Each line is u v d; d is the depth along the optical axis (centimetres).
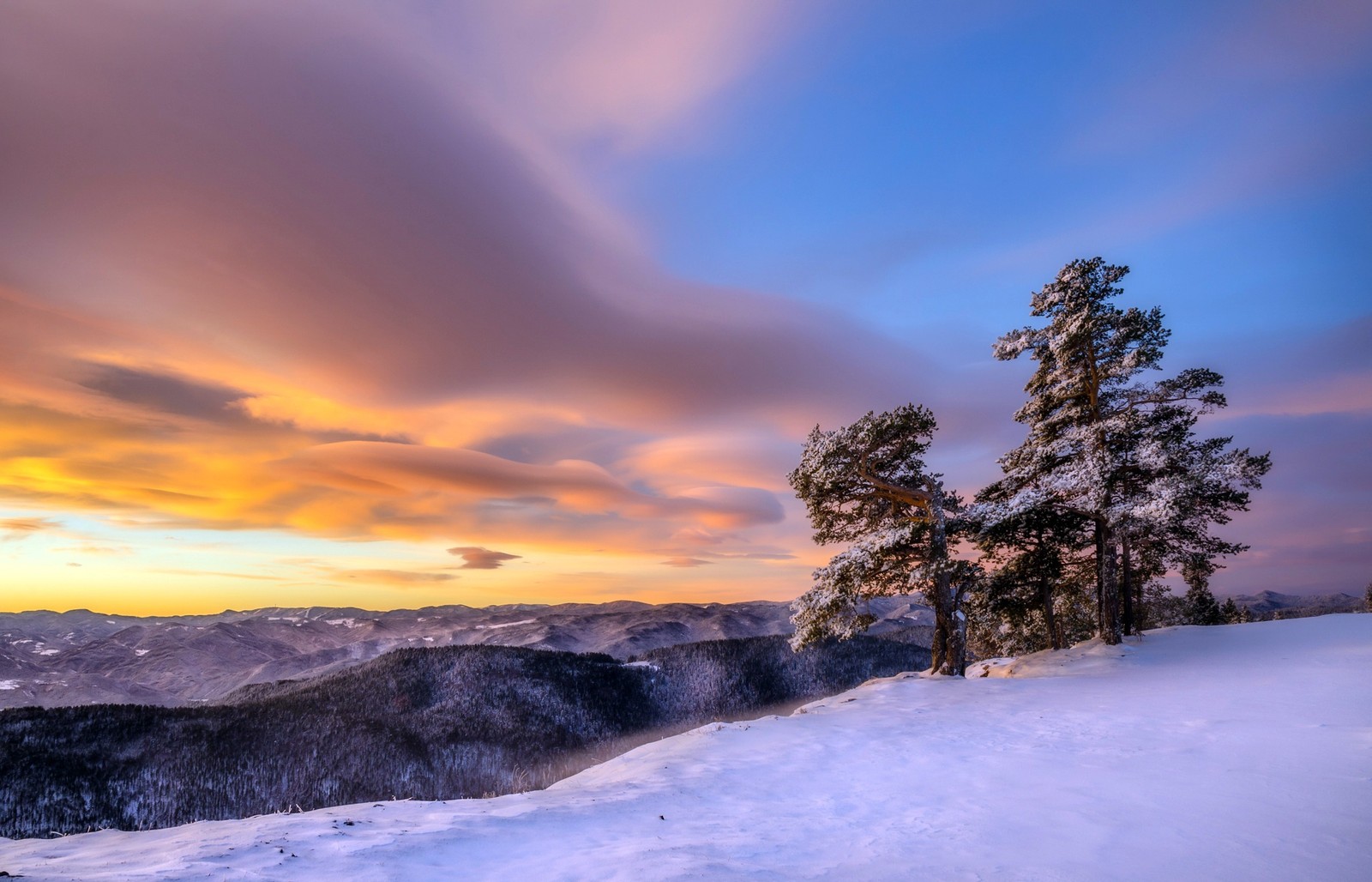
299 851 572
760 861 594
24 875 466
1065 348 2955
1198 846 583
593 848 641
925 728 1373
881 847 641
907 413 2706
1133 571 3325
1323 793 717
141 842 627
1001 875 536
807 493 2912
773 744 1322
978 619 4056
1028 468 2970
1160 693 1574
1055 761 995
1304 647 2166
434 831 673
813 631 2716
